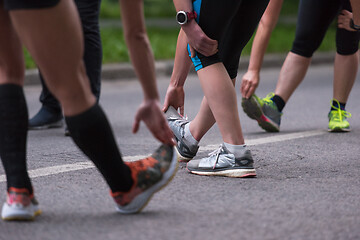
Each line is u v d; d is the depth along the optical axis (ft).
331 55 91.81
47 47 15.17
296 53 35.17
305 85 62.39
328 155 28.12
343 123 35.06
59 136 34.01
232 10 21.95
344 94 35.17
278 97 35.17
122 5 15.66
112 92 57.26
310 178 23.32
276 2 32.96
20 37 15.51
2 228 16.55
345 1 33.68
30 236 15.93
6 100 16.81
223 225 16.94
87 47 31.86
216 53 22.89
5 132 16.90
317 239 15.89
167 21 140.36
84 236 15.93
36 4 14.74
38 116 36.83
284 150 29.37
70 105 16.10
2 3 16.19
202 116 25.16
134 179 17.65
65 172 24.00
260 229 16.62
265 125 34.96
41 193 20.53
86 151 16.71
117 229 16.51
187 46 23.45
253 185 21.98
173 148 18.28
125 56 75.31
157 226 16.78
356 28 28.45
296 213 18.28
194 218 17.61
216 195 20.40
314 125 38.24
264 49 33.78
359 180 23.04
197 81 66.69
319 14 34.32
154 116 16.49
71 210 18.39
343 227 16.96
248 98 34.09
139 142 32.32
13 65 16.90
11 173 17.08
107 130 16.55
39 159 26.96
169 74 72.95
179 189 21.21
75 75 15.80
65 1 15.11
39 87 59.77
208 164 23.54
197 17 22.35
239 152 23.27
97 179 22.75
